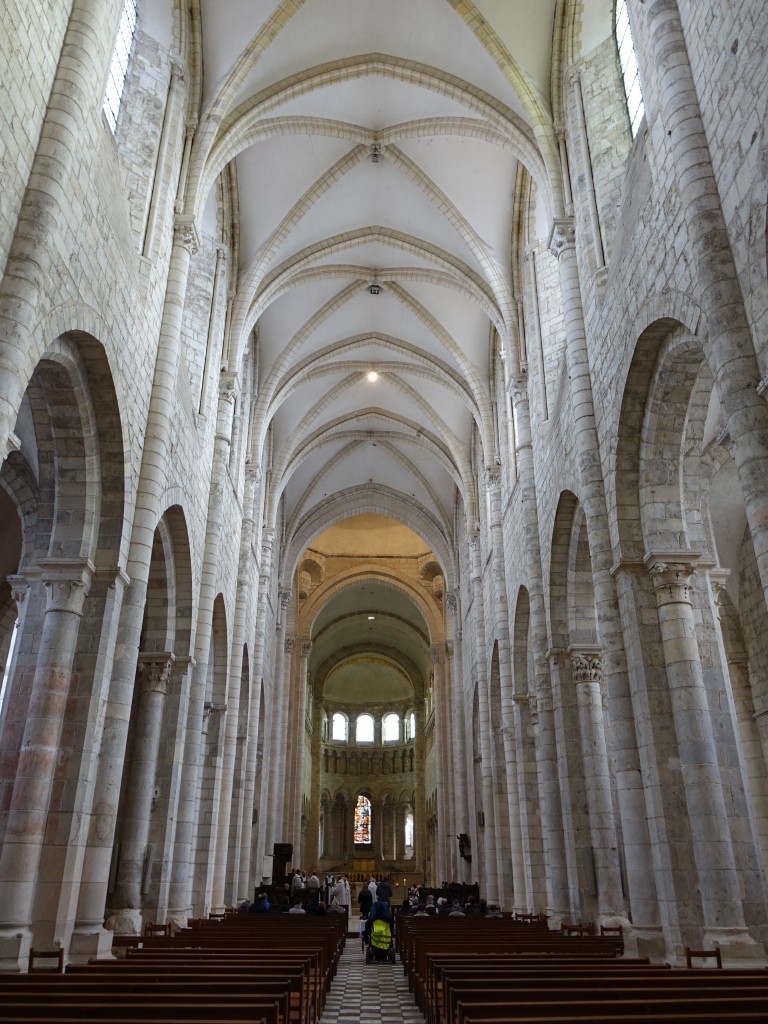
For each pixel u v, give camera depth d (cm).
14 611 1989
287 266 2359
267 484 3155
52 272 920
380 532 4619
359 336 2962
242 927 1496
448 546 3903
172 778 1578
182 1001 518
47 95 937
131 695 1205
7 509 1905
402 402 3381
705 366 1178
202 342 1925
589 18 1611
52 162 905
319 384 3197
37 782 1033
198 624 1786
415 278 2586
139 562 1262
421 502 4000
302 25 1738
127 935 1240
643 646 1193
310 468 3794
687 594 1198
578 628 1717
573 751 1645
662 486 1258
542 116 1688
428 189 2216
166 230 1480
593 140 1550
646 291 1145
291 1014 819
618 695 1238
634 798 1197
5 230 838
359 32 1809
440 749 4028
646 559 1216
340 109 2008
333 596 4594
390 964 1966
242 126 1767
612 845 1545
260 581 2942
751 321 836
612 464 1303
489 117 1839
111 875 1484
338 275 2572
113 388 1165
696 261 908
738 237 865
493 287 2269
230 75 1656
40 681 1086
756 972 702
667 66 1009
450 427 3259
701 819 1072
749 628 1900
